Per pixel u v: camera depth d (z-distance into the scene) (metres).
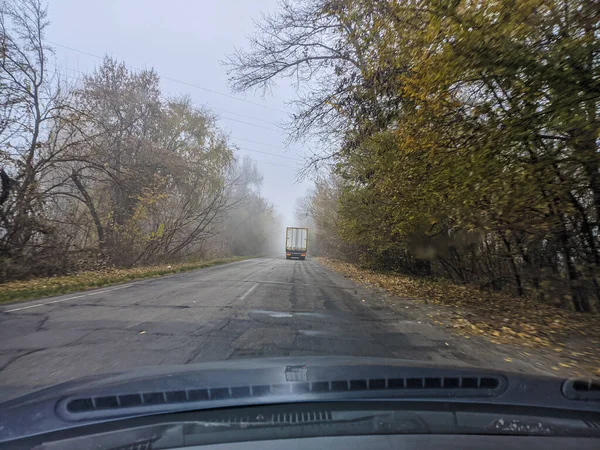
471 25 6.22
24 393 4.15
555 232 10.92
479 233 14.14
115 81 23.22
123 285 14.68
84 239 19.72
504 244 14.36
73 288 13.12
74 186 19.30
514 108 7.23
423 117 8.22
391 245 20.88
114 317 8.31
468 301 12.89
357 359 4.24
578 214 10.31
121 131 22.34
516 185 8.68
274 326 7.69
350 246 34.56
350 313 9.70
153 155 22.91
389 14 7.48
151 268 22.78
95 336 6.66
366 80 10.88
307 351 5.94
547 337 7.79
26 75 15.34
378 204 17.89
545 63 6.62
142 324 7.63
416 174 10.34
